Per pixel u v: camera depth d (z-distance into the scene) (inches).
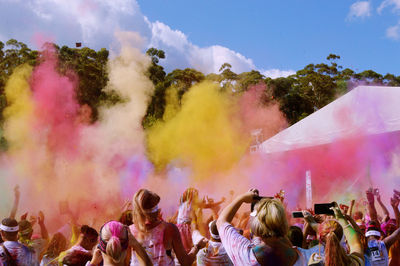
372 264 136.6
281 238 90.2
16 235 142.5
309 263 105.4
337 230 109.3
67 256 130.5
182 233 171.5
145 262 106.5
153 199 119.6
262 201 91.8
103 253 99.1
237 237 93.2
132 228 121.0
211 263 140.6
